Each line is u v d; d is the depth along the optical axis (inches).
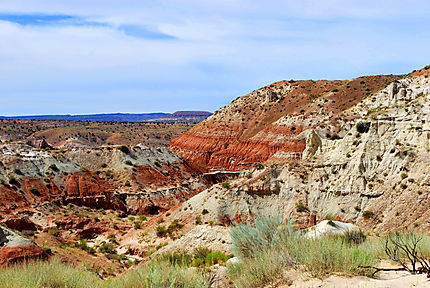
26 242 1352.1
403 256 449.1
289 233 490.6
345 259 363.9
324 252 382.6
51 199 2716.5
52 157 3166.8
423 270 346.3
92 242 2279.8
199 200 2130.9
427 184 1531.7
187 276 391.2
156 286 351.6
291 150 4293.8
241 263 486.3
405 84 2844.5
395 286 307.7
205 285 378.3
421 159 1633.9
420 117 1775.3
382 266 408.8
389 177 1704.0
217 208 1945.1
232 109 5772.6
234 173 4077.3
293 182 1961.1
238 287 409.4
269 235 517.7
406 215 1504.7
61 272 442.6
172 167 3873.0
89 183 3048.7
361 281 334.6
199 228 1643.7
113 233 2386.8
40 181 2832.2
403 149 1721.2
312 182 1939.0
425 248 458.3
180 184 3592.5
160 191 3292.3
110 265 1584.6
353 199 1753.2
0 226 1371.8
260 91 6013.8
